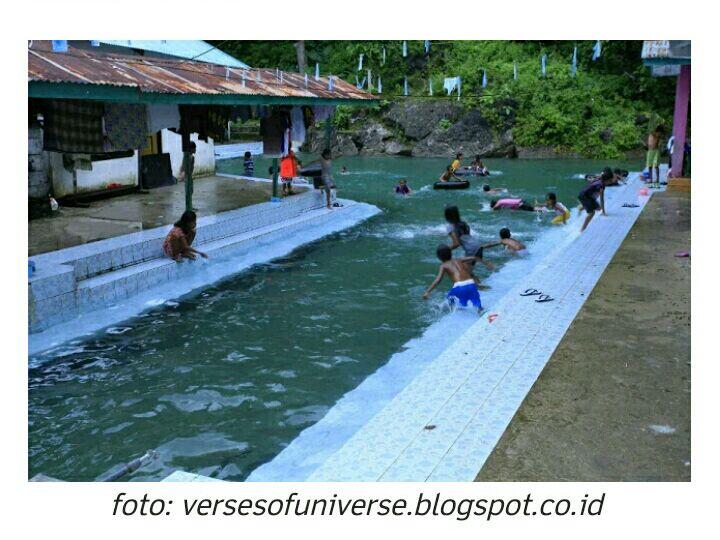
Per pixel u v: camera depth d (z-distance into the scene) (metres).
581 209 15.87
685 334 7.41
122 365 7.42
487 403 5.83
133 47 17.20
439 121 32.00
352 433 5.84
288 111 15.27
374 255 12.42
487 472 4.77
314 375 7.15
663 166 24.98
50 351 7.79
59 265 9.02
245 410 6.38
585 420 5.48
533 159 30.88
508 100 31.92
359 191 20.59
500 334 7.54
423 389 6.15
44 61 8.48
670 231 13.12
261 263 11.84
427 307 9.32
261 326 8.62
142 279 10.09
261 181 19.12
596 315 8.11
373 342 8.05
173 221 12.70
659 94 32.19
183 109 11.76
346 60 36.69
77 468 5.43
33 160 13.49
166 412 6.35
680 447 5.04
